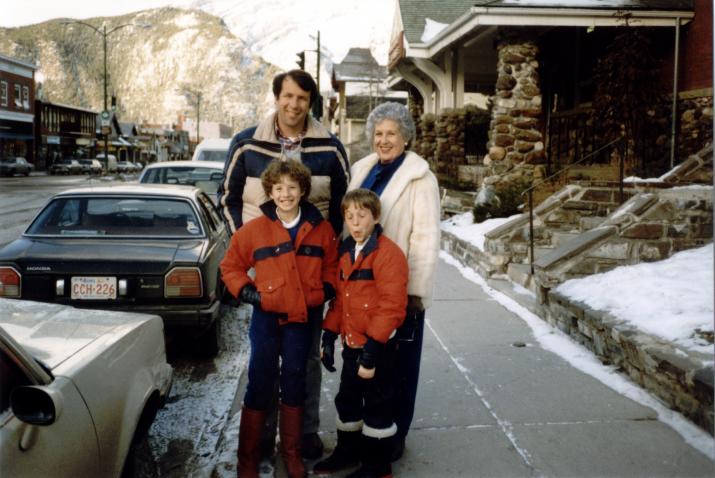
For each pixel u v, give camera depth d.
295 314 3.26
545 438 3.73
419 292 3.33
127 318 3.46
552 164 14.80
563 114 14.65
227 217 3.65
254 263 3.35
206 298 5.21
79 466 2.37
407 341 3.41
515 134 11.84
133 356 3.14
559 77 15.73
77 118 72.31
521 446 3.64
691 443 3.60
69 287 5.03
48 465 2.17
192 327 5.21
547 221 8.46
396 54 18.22
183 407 4.58
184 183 10.56
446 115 16.97
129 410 2.89
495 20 11.44
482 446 3.66
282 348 3.38
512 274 7.99
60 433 2.27
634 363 4.43
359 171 3.64
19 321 3.03
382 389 3.21
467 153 17.41
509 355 5.26
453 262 10.15
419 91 21.33
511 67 11.82
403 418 3.53
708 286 5.06
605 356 4.91
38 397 2.09
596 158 12.23
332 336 3.40
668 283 5.28
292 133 3.58
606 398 4.27
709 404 3.58
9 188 31.91
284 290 3.23
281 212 3.33
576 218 8.49
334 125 52.38
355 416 3.40
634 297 5.13
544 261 6.32
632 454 3.50
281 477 3.40
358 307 3.19
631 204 6.47
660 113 11.45
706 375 3.63
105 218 5.92
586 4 11.31
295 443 3.37
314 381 3.60
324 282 3.36
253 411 3.37
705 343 4.08
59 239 5.58
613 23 11.31
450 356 5.28
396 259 3.14
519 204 10.91
